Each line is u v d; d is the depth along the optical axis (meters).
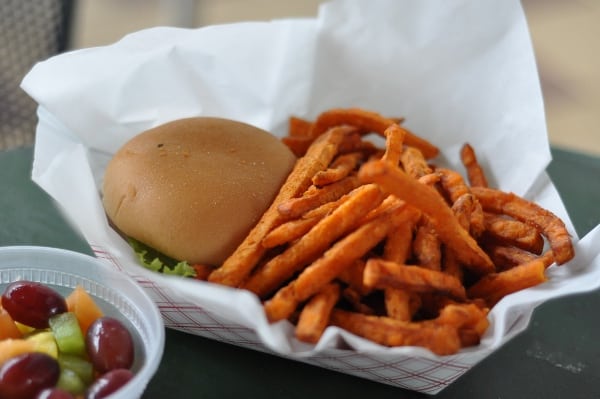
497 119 0.70
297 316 0.54
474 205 0.60
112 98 0.66
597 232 0.58
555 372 0.56
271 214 0.57
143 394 0.53
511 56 0.69
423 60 0.72
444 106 0.73
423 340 0.51
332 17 0.73
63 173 0.60
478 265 0.57
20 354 0.49
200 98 0.70
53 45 0.94
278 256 0.55
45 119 0.64
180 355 0.56
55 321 0.52
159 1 1.65
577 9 1.78
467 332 0.52
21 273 0.56
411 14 0.72
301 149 0.69
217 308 0.52
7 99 0.96
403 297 0.53
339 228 0.54
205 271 0.56
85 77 0.65
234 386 0.54
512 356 0.57
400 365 0.52
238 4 1.66
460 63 0.71
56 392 0.48
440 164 0.73
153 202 0.58
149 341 0.52
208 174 0.58
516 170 0.68
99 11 1.59
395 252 0.55
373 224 0.54
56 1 0.92
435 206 0.54
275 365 0.56
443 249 0.58
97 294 0.55
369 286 0.52
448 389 0.55
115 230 0.60
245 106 0.72
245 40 0.71
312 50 0.73
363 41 0.73
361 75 0.74
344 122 0.68
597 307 0.62
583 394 0.55
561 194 0.73
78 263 0.56
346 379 0.55
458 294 0.54
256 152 0.61
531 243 0.59
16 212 0.66
